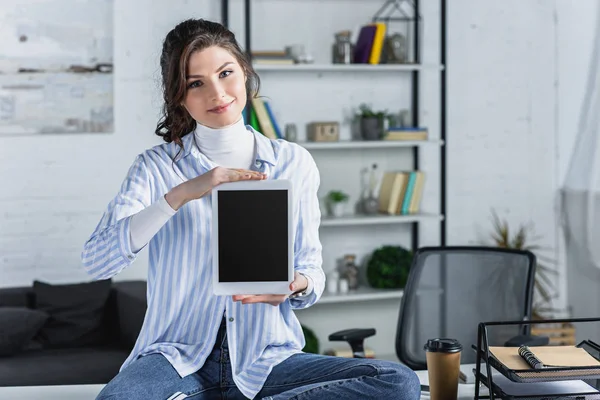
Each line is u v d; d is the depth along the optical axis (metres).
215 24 1.93
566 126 5.11
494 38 4.99
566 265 5.14
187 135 2.04
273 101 4.68
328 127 4.61
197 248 1.94
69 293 4.06
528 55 5.04
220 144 2.00
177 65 1.88
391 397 1.76
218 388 1.94
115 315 4.10
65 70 4.36
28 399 2.04
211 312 1.94
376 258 4.73
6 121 4.31
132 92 4.48
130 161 4.50
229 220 1.76
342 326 4.79
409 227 4.95
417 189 4.76
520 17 5.02
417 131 4.69
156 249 1.99
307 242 2.04
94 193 4.46
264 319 1.96
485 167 5.04
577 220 4.93
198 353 1.91
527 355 1.85
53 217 4.41
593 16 4.94
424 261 3.26
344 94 4.79
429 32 4.90
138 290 4.05
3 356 3.78
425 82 4.91
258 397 1.91
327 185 4.80
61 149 4.40
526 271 3.12
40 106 4.35
